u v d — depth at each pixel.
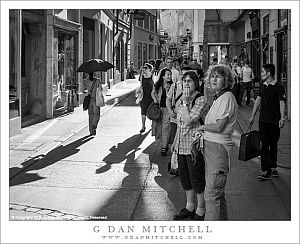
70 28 16.19
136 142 10.91
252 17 23.42
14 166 8.37
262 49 20.80
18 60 11.34
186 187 5.70
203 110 5.51
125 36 35.91
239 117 14.87
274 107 7.32
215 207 4.99
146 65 12.30
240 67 20.30
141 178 7.66
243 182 7.35
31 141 10.70
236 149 9.80
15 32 11.19
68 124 13.45
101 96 11.67
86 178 7.64
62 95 15.82
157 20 52.78
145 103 12.30
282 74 15.73
